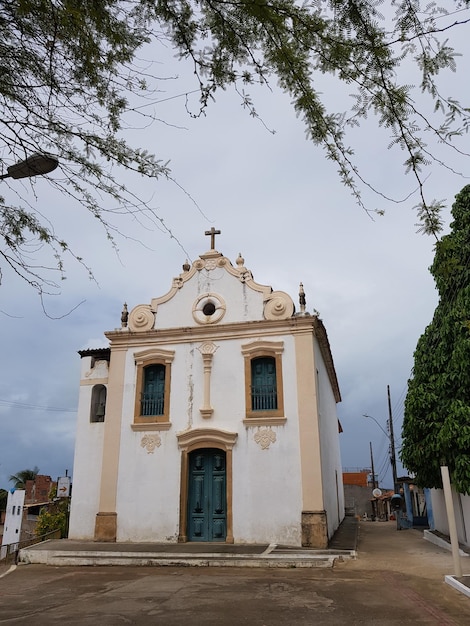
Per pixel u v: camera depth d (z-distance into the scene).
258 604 7.91
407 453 15.48
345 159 3.57
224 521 14.45
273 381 15.24
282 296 15.78
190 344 16.05
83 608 7.92
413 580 9.78
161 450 15.23
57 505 23.62
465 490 12.10
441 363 13.53
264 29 3.29
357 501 44.84
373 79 3.21
